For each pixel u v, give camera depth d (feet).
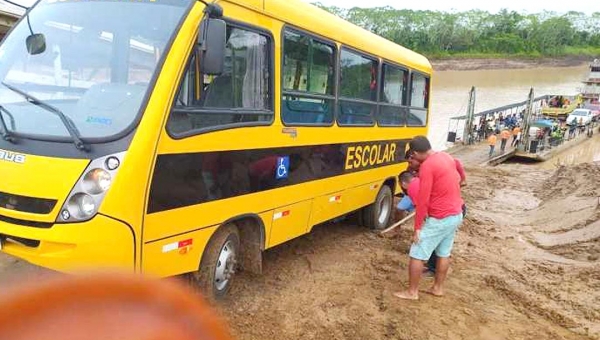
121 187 10.47
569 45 428.56
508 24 415.44
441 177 16.12
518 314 16.81
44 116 11.48
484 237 27.81
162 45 11.86
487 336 15.03
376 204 25.27
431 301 17.08
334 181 20.10
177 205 12.06
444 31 371.76
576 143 116.98
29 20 13.61
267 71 15.21
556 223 32.73
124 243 10.60
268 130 15.35
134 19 12.42
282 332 14.20
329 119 19.17
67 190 10.32
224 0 13.17
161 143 11.34
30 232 10.48
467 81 272.92
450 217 16.33
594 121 134.72
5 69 12.94
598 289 19.54
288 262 19.88
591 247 25.71
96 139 10.64
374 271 19.77
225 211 13.89
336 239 23.73
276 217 16.44
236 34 13.69
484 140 104.58
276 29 15.44
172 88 11.57
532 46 404.57
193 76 12.26
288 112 16.39
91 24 12.70
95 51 12.36
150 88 11.33
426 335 14.71
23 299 3.69
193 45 12.14
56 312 3.74
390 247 23.22
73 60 12.38
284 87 16.08
